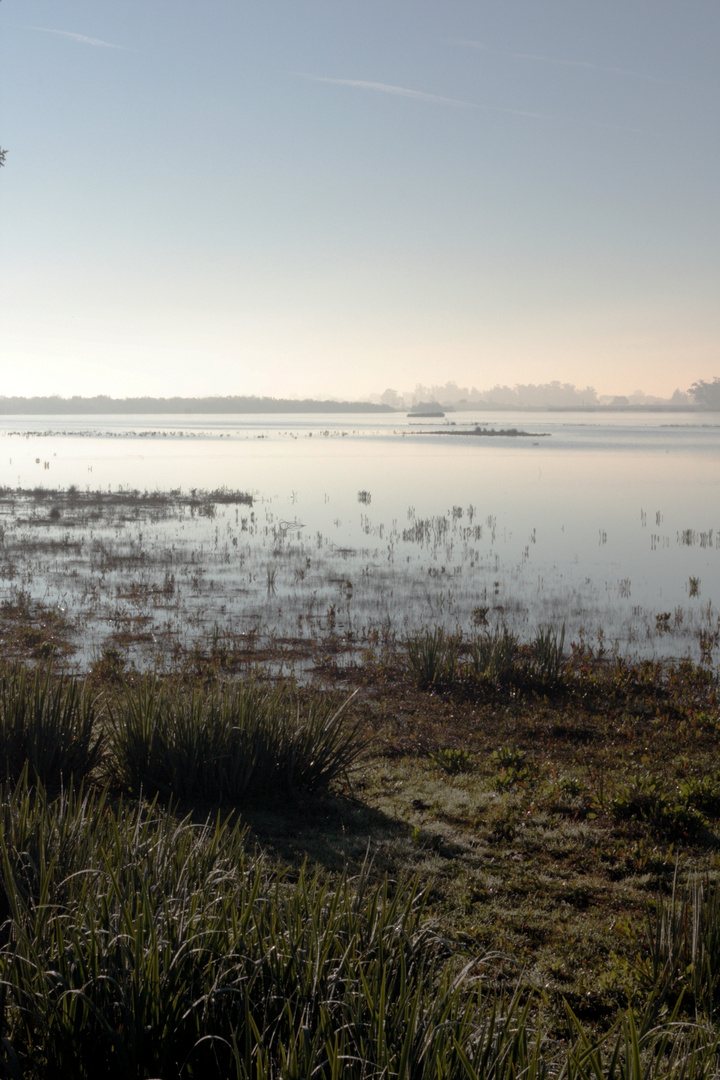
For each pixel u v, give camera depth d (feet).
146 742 22.84
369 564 77.87
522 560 80.69
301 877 11.93
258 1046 7.89
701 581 71.00
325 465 210.79
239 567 75.20
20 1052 9.04
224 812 21.90
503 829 22.31
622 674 42.34
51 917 10.12
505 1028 8.57
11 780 21.07
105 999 8.91
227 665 42.88
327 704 32.17
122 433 415.44
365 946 10.96
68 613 55.77
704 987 13.62
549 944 15.98
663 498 136.77
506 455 252.62
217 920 10.30
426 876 18.65
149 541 89.25
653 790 24.71
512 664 42.27
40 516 107.86
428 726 34.45
